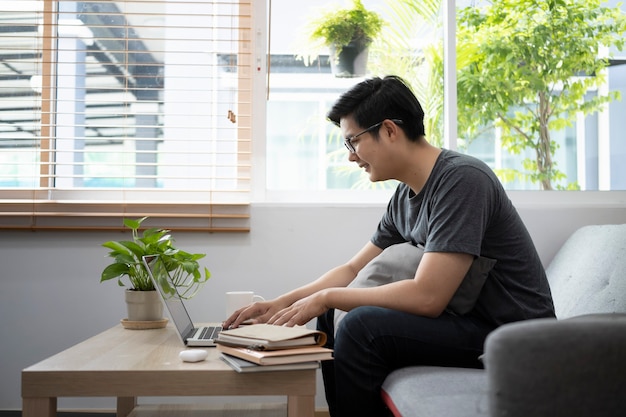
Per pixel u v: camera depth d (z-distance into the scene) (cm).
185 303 248
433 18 273
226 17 265
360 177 269
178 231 249
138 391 128
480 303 163
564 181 271
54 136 262
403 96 169
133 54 264
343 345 153
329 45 269
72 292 248
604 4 276
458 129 269
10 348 246
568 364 83
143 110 264
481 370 148
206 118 264
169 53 264
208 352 149
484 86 271
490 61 271
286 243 252
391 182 271
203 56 265
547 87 272
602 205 255
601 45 275
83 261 248
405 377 141
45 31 263
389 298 155
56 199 258
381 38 271
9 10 262
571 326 85
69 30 264
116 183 262
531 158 270
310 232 253
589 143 272
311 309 158
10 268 247
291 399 129
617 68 275
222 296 250
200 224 251
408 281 156
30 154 261
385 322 152
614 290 188
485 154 269
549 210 254
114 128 263
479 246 153
